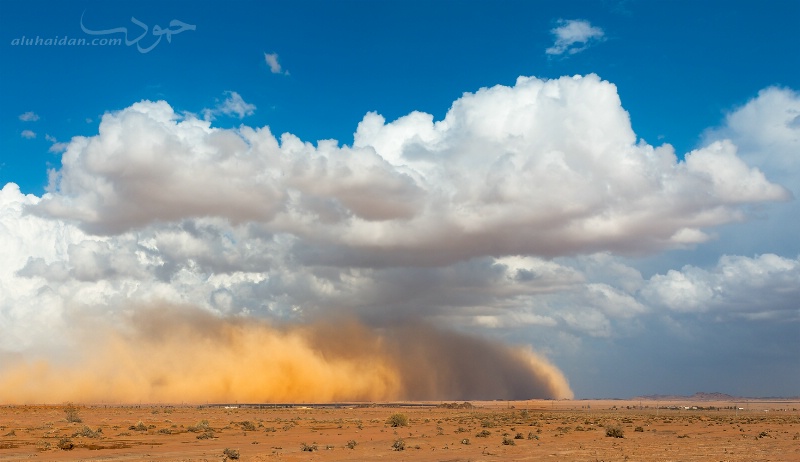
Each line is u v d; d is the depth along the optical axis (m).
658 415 130.38
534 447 49.38
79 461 38.72
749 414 140.12
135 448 47.12
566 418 110.12
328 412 127.94
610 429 61.81
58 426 69.38
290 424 79.69
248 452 44.53
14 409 116.81
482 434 61.09
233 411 126.62
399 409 164.12
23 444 48.78
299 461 39.62
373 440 56.44
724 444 52.38
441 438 59.00
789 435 63.69
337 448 47.97
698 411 175.25
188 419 92.25
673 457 41.72
